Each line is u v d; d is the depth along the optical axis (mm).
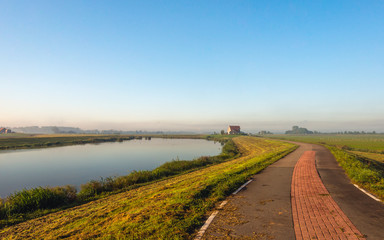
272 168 14539
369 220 5438
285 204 6828
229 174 12125
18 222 8695
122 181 15688
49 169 27000
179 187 10438
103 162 32719
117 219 6246
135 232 4988
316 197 7551
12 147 58719
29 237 6340
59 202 11469
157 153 45469
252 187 9281
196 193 7895
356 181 9844
